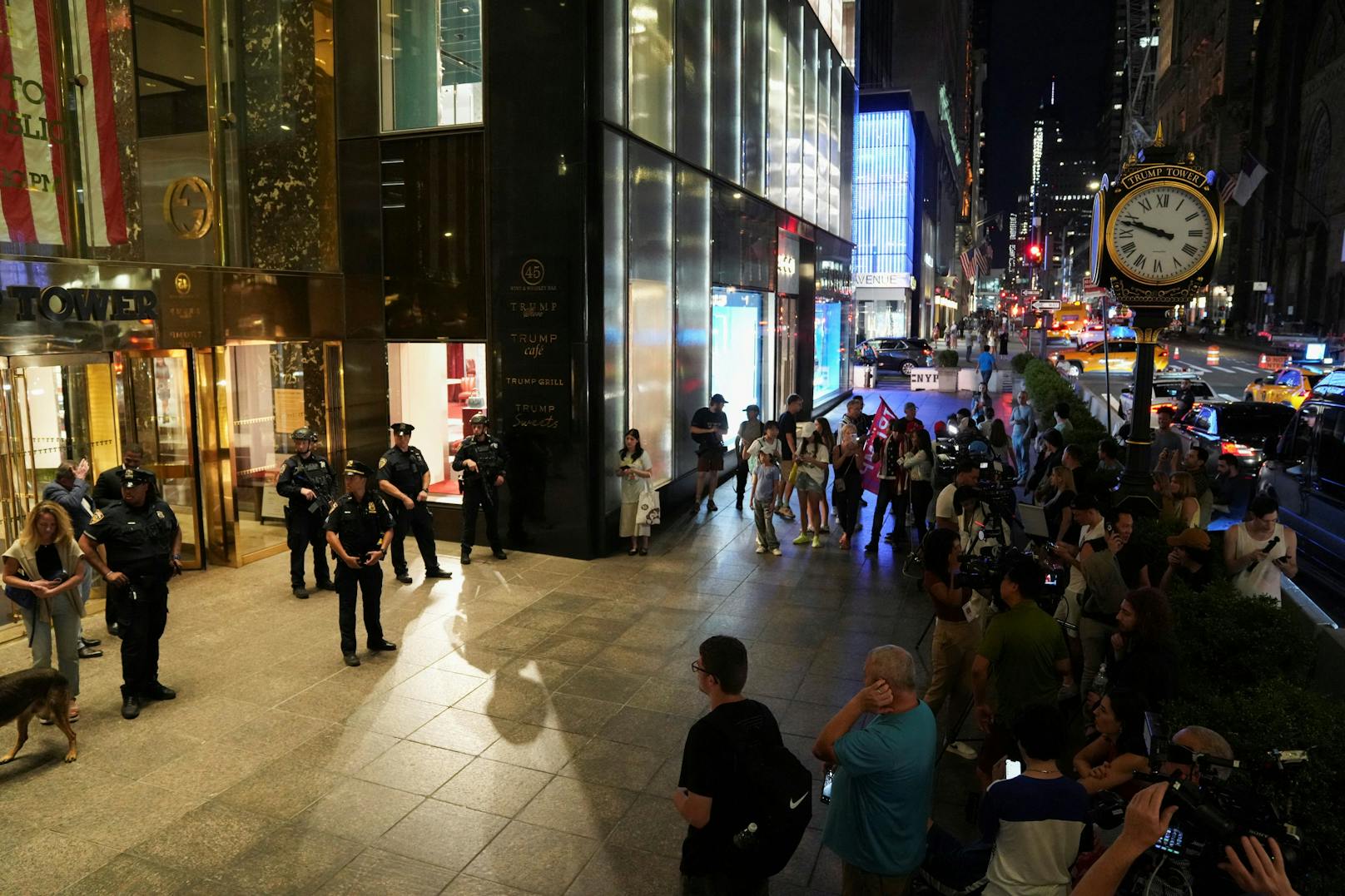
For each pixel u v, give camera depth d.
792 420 14.88
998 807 3.59
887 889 3.94
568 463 12.08
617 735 7.01
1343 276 64.69
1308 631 6.62
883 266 67.44
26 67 9.98
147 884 5.12
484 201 12.30
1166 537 7.95
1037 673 5.34
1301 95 73.56
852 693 7.85
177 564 7.74
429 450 13.31
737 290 18.39
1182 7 118.50
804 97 23.27
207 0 12.23
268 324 11.91
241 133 12.84
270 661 8.47
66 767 6.48
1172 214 8.50
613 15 12.10
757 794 3.70
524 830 5.69
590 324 12.02
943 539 6.32
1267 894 2.43
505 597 10.47
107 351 9.86
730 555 12.37
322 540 10.55
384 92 12.68
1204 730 3.57
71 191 10.56
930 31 85.81
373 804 6.00
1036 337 79.19
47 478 10.07
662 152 13.98
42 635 7.09
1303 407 12.07
